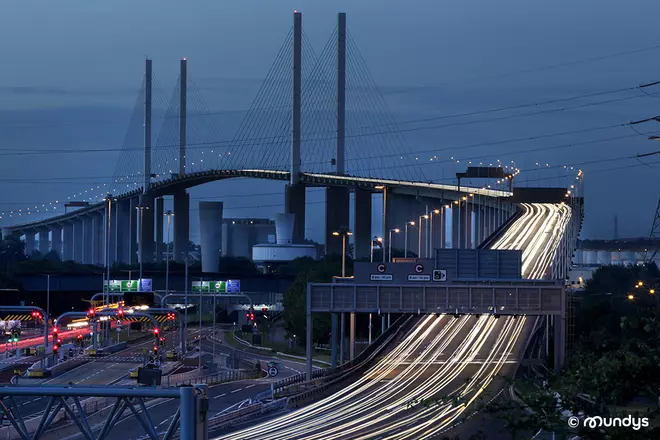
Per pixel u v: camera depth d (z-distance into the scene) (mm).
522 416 60625
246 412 165875
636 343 62938
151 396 61312
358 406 177625
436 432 145125
